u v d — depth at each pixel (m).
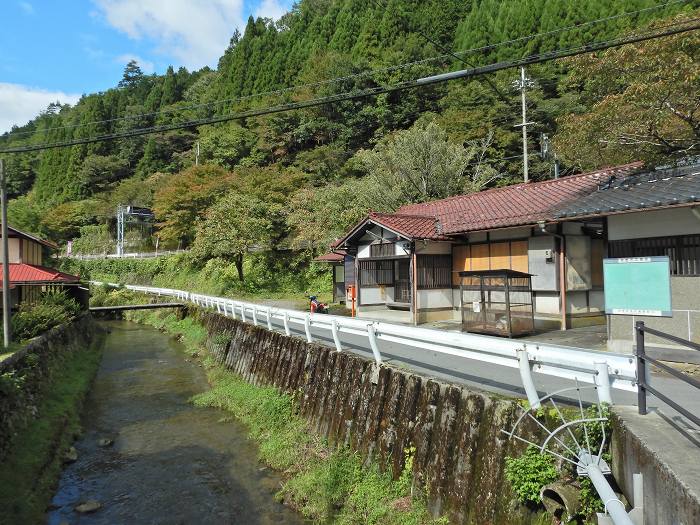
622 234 9.51
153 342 22.75
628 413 4.29
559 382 6.68
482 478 5.21
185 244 47.28
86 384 14.14
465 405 5.82
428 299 14.81
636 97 10.26
